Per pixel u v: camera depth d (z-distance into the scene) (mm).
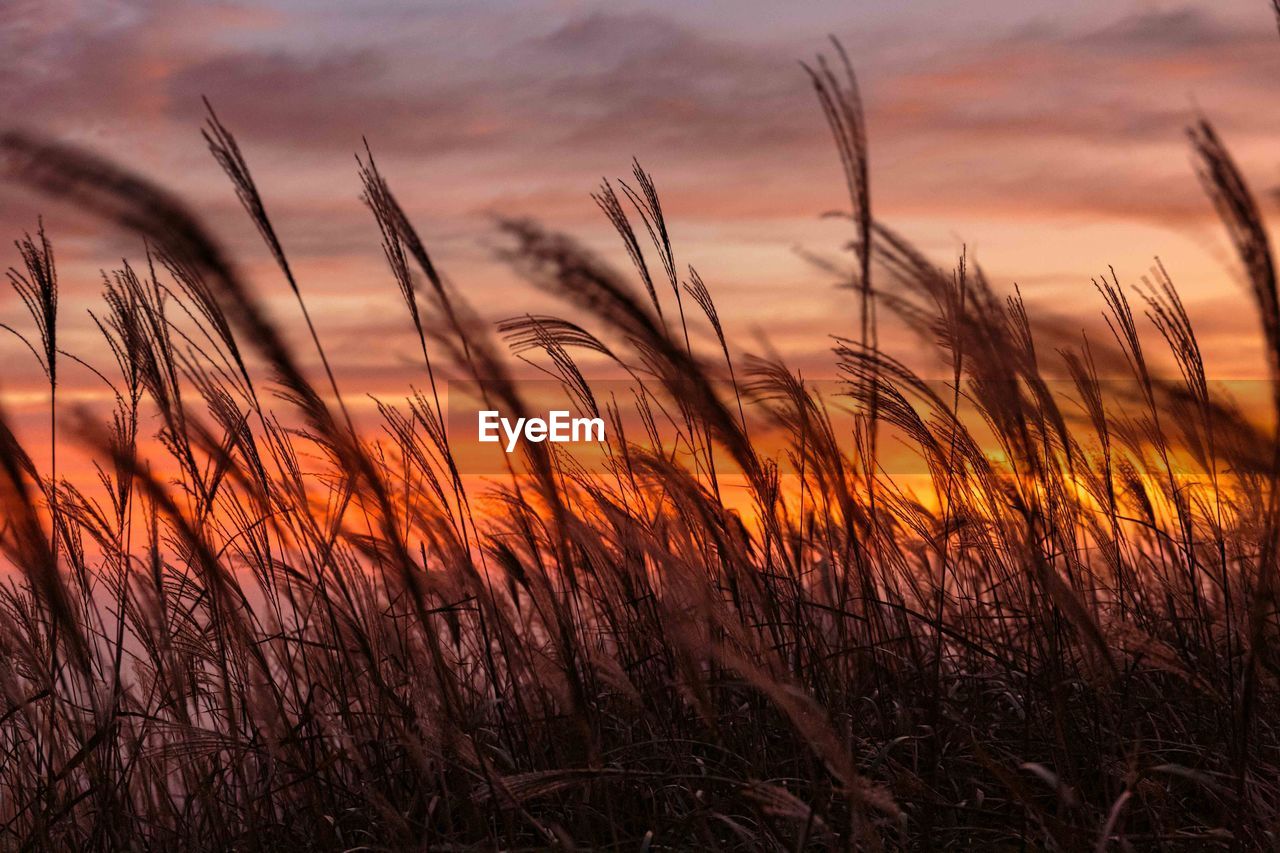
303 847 3088
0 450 2414
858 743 2904
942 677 3244
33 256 2611
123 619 2936
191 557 3029
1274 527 2193
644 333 2334
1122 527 3545
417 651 3141
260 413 2816
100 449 2641
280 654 3352
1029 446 2674
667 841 2824
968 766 3158
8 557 2562
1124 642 2643
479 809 2854
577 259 2172
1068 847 2354
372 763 3158
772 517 3209
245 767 3281
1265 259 1699
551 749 3143
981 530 3355
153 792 3299
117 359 2797
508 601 3482
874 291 2426
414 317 2619
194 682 3201
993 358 2457
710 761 3053
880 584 3441
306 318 2387
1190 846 2619
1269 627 2857
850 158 2328
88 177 1631
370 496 2838
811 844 2588
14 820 2932
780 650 2945
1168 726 3166
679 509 2916
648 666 3293
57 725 3088
